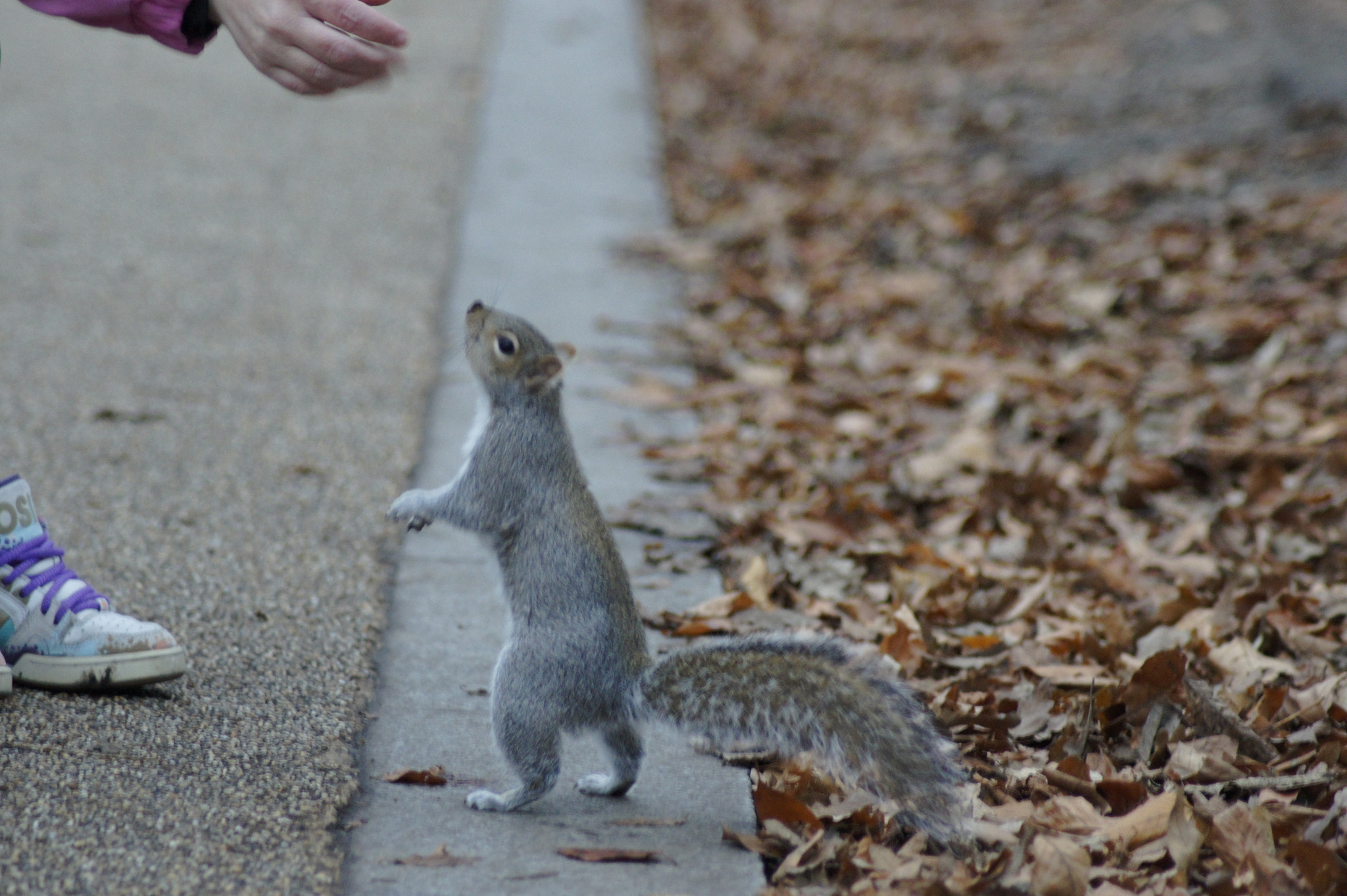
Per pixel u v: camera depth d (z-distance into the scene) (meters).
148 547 8.09
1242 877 5.18
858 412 11.39
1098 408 11.11
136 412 10.18
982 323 13.15
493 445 5.95
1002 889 5.01
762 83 22.81
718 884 5.23
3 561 6.38
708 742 6.41
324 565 8.10
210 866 5.13
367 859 5.32
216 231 14.70
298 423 10.26
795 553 8.84
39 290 12.59
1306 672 7.12
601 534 5.87
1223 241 14.39
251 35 6.05
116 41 22.80
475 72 22.30
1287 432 10.48
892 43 24.56
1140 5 24.80
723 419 11.09
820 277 14.53
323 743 6.14
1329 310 12.49
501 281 13.86
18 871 4.98
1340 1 21.86
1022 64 22.33
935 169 17.92
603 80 21.77
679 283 14.25
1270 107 18.44
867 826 5.64
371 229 15.18
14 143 17.03
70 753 5.79
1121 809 5.84
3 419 9.84
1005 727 6.46
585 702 5.68
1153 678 6.54
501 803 5.73
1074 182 16.80
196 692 6.48
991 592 8.15
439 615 7.63
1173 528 9.36
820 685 5.33
